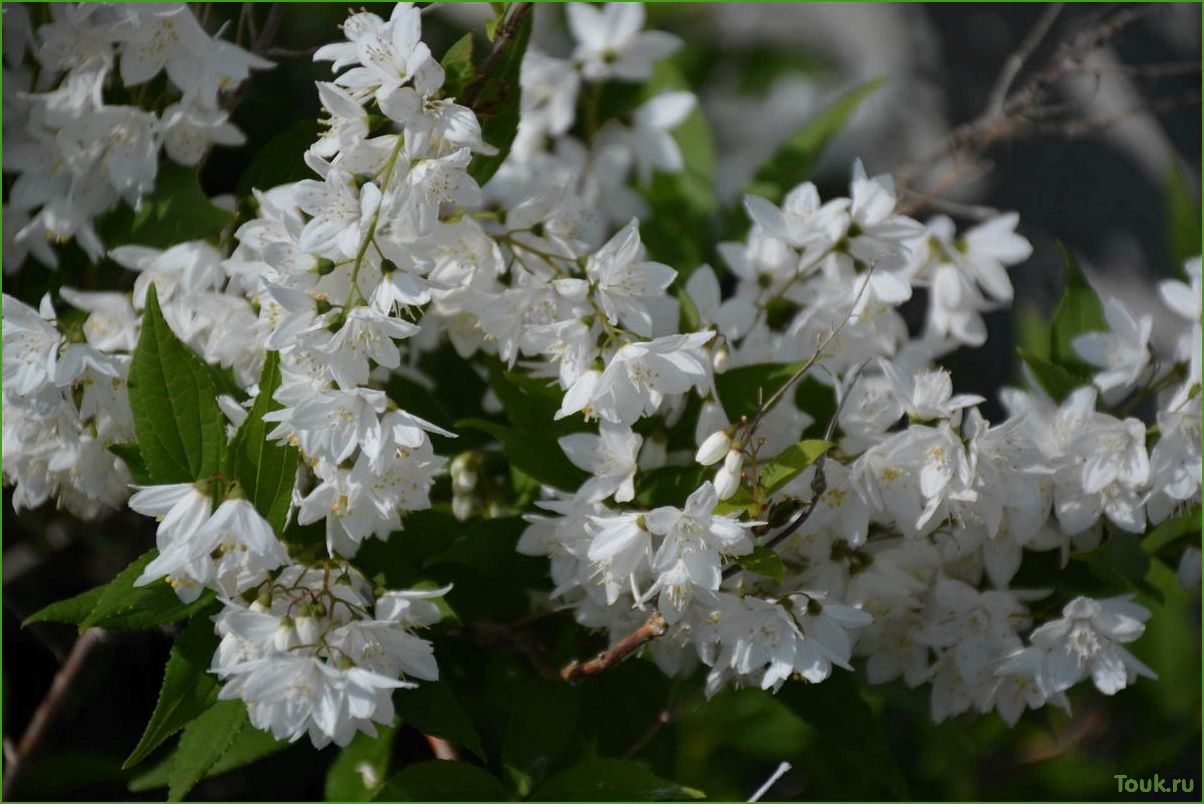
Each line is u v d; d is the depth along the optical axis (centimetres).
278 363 97
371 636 96
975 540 101
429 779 100
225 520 95
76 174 103
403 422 96
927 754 113
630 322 99
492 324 100
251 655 96
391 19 97
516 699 103
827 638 98
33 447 102
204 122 103
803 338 103
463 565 102
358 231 96
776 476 96
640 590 99
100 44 102
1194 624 112
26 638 113
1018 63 113
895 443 99
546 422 101
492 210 108
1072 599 102
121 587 96
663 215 111
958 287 105
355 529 98
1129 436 100
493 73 100
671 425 101
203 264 102
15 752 109
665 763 107
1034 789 112
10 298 99
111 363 100
